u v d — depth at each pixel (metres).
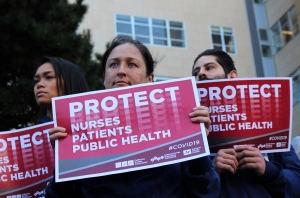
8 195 3.52
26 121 9.09
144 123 2.93
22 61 8.80
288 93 3.48
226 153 3.23
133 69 3.20
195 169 2.85
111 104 2.97
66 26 9.58
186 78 3.04
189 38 17.52
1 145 3.59
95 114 2.96
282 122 3.43
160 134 2.90
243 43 17.67
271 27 14.20
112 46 3.38
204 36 17.64
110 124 2.93
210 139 3.39
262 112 3.43
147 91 3.00
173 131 2.90
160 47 17.06
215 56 3.93
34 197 3.52
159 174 2.85
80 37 9.27
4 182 3.54
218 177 2.92
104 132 2.92
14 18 8.53
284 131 3.42
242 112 3.43
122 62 3.20
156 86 3.01
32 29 8.61
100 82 9.48
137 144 2.88
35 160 3.57
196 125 2.90
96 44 16.16
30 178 3.55
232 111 3.43
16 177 3.55
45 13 9.42
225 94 3.46
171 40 17.36
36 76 4.05
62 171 2.82
